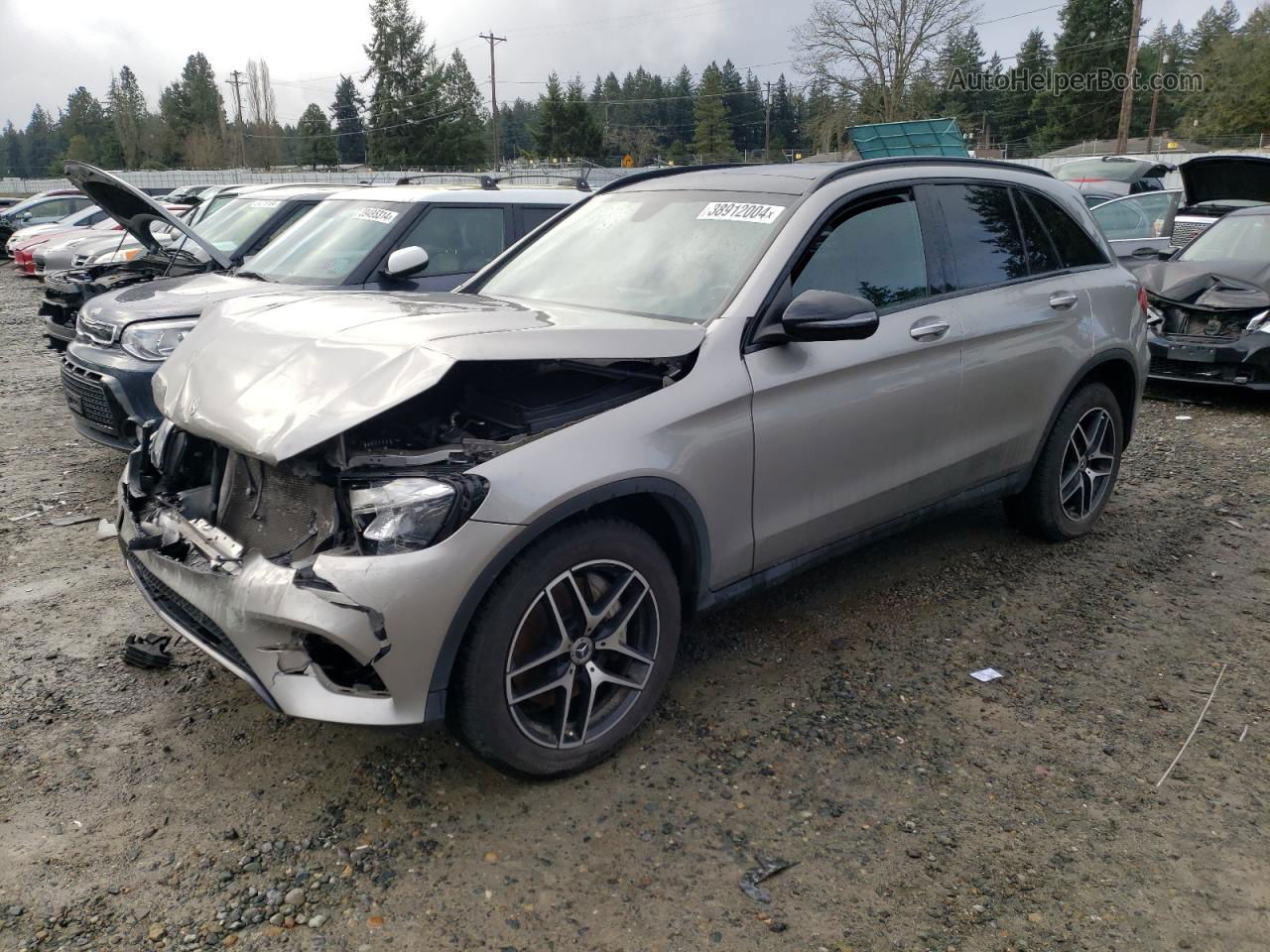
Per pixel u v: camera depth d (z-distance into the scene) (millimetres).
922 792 2945
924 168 4047
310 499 2748
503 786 2955
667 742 3189
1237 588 4398
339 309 3213
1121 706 3432
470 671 2674
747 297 3287
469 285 4176
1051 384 4383
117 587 4402
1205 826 2797
